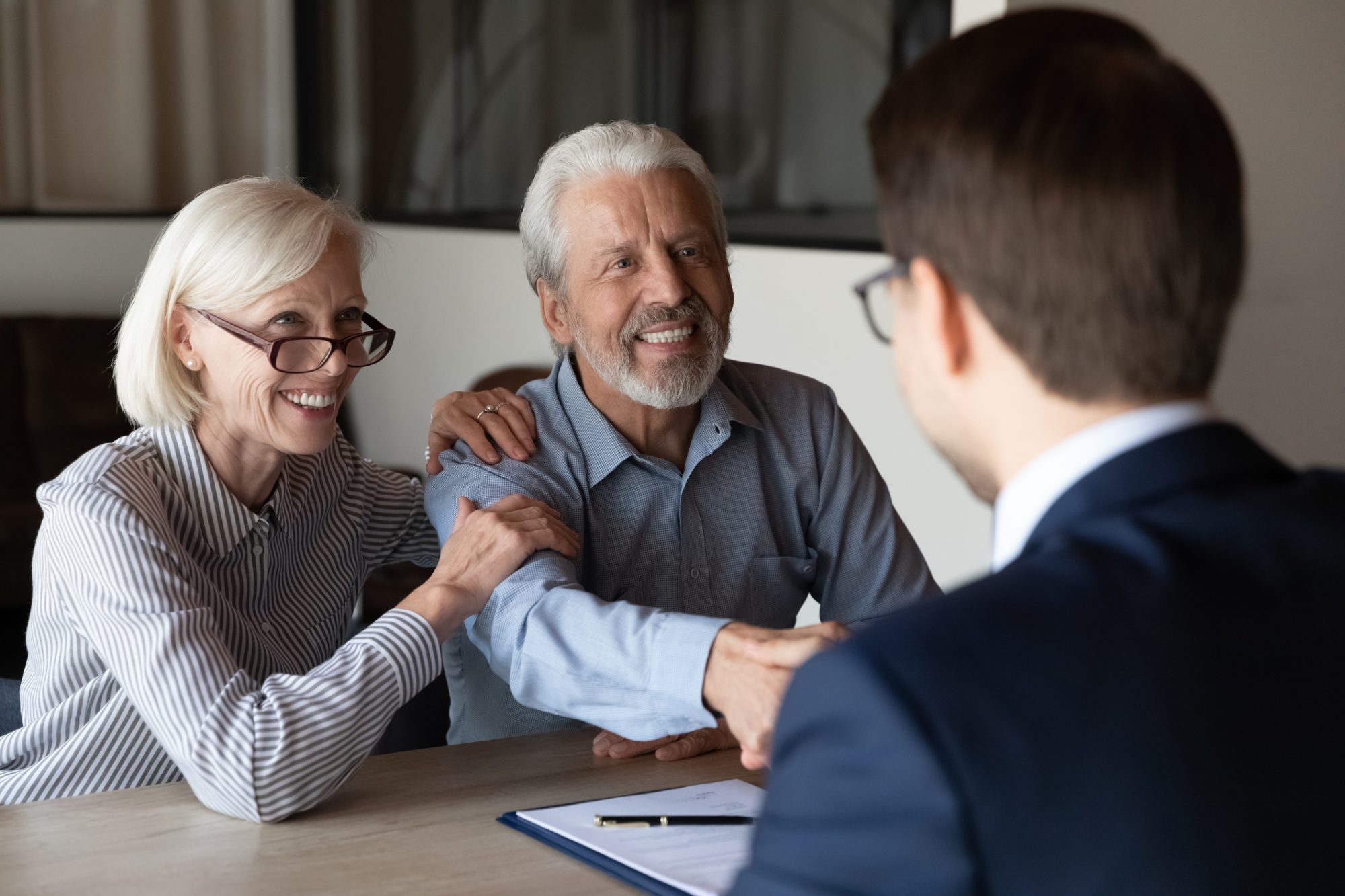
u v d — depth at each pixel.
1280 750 0.63
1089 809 0.60
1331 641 0.65
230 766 1.29
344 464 1.83
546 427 1.77
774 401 1.90
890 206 0.77
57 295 5.20
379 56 4.94
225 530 1.63
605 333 1.67
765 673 1.27
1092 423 0.72
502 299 4.32
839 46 3.00
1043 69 0.70
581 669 1.40
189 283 1.54
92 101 5.35
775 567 1.83
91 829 1.28
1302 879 0.62
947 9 2.71
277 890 1.14
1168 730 0.62
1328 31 2.80
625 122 1.73
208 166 5.55
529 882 1.16
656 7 3.56
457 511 1.67
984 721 0.61
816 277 3.10
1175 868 0.60
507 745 1.55
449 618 1.43
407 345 4.88
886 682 0.62
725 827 1.28
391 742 1.92
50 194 5.32
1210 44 2.66
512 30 4.19
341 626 1.86
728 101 3.34
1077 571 0.66
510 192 4.28
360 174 5.15
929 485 2.85
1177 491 0.70
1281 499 0.70
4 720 1.83
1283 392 2.88
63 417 4.73
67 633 1.58
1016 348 0.72
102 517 1.46
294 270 1.54
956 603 0.65
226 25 5.50
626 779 1.44
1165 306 0.69
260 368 1.55
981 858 0.60
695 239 1.68
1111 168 0.68
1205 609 0.65
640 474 1.76
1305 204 2.84
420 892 1.14
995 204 0.70
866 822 0.61
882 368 2.94
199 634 1.40
